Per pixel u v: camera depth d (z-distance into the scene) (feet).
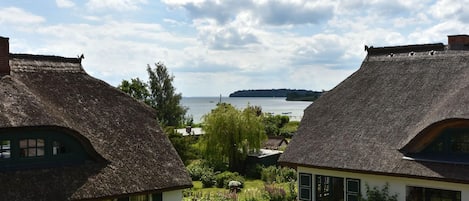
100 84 76.74
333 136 77.71
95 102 72.28
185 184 67.92
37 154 59.82
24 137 58.34
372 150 71.10
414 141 67.51
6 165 57.06
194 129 252.01
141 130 73.00
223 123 155.02
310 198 78.28
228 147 155.02
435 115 65.51
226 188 131.54
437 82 75.15
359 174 72.28
